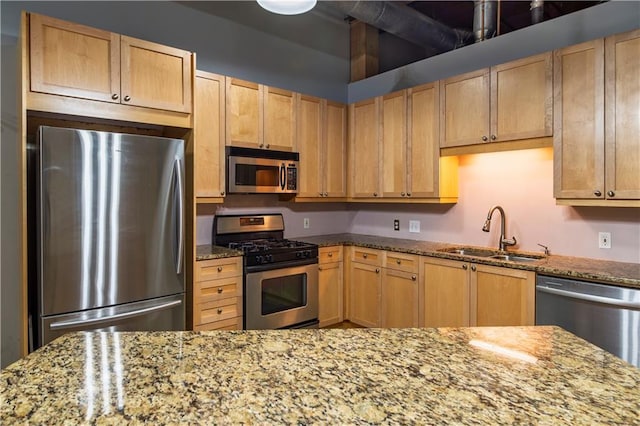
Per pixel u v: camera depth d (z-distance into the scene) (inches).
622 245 100.7
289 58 156.7
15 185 99.3
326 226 170.4
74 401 30.9
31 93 83.2
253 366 37.6
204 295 110.5
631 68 87.9
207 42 133.5
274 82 152.2
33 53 83.3
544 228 115.3
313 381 34.5
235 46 140.7
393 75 157.8
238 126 126.8
